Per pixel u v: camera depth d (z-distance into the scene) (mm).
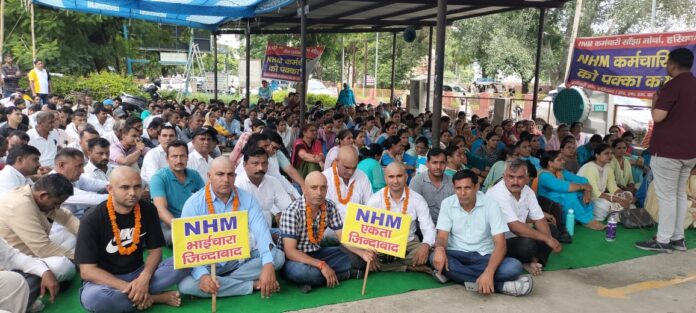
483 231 4645
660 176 5578
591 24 25453
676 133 5387
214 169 4117
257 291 4387
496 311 4121
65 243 4750
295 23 15109
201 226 3805
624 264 5254
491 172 6758
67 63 20453
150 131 8234
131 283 3801
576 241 5977
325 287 4539
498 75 34469
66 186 4129
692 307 4254
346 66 49594
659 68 8328
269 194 5367
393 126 9328
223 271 4305
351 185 5375
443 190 5504
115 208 3797
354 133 7461
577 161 8469
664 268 5148
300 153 7094
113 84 18984
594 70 9289
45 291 4059
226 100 26938
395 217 4312
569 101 11766
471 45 29172
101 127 9805
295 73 17188
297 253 4406
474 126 11555
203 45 32500
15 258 3867
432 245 4848
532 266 4945
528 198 5164
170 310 4008
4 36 18844
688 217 6504
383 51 43031
